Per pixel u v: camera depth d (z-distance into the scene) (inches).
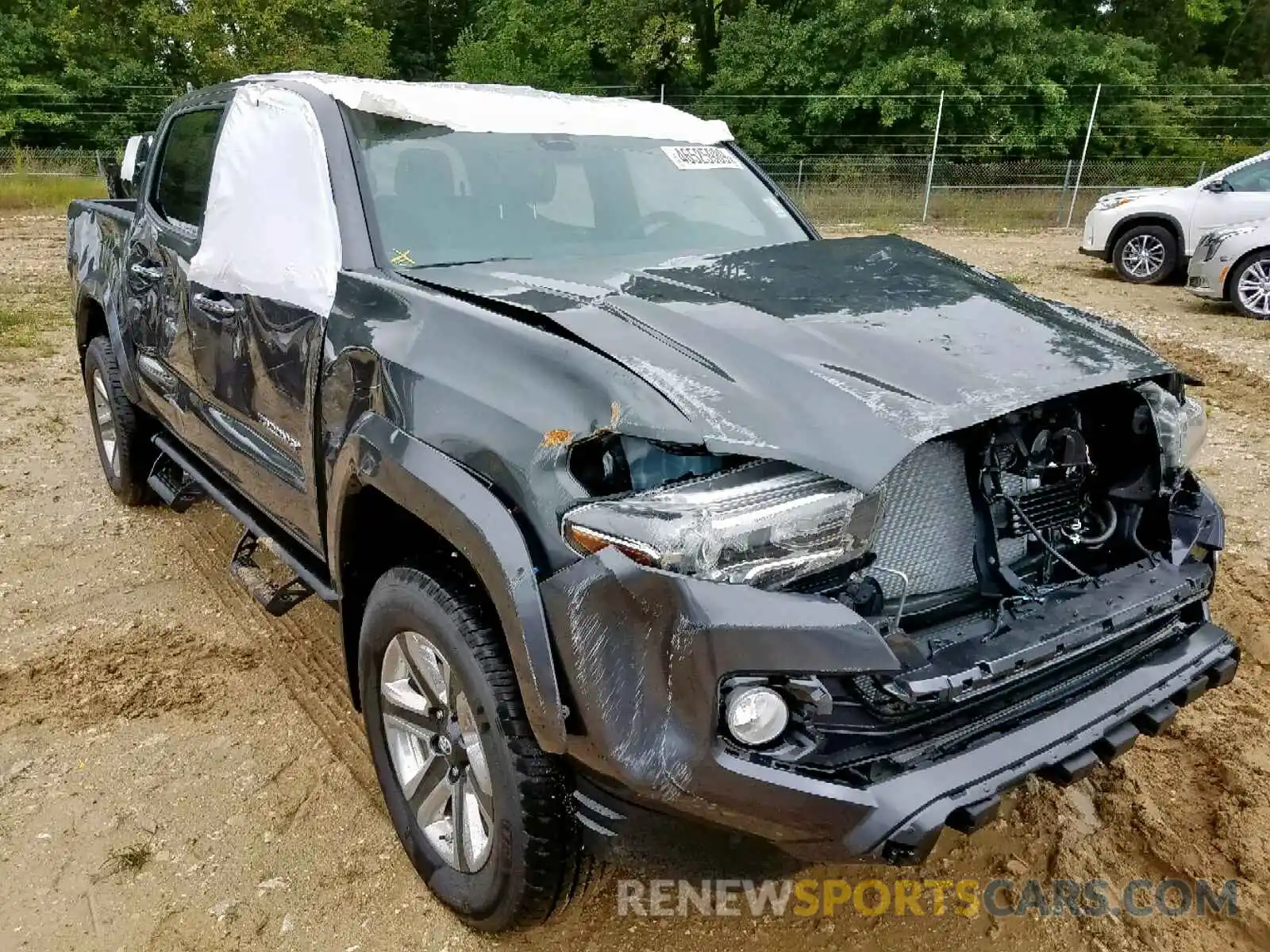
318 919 103.8
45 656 151.3
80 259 203.0
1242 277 424.2
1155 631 101.0
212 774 126.0
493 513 85.0
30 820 116.8
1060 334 100.1
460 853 99.0
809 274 113.6
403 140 130.4
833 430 80.7
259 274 125.5
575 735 81.6
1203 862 111.5
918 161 954.1
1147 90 1020.5
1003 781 82.1
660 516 77.1
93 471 229.5
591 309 98.3
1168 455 103.7
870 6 1002.1
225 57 1034.1
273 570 175.0
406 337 101.0
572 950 99.9
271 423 127.1
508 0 1203.9
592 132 147.6
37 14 1160.2
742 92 1071.0
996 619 89.9
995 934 102.3
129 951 99.3
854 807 78.1
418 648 100.7
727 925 103.3
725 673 76.1
